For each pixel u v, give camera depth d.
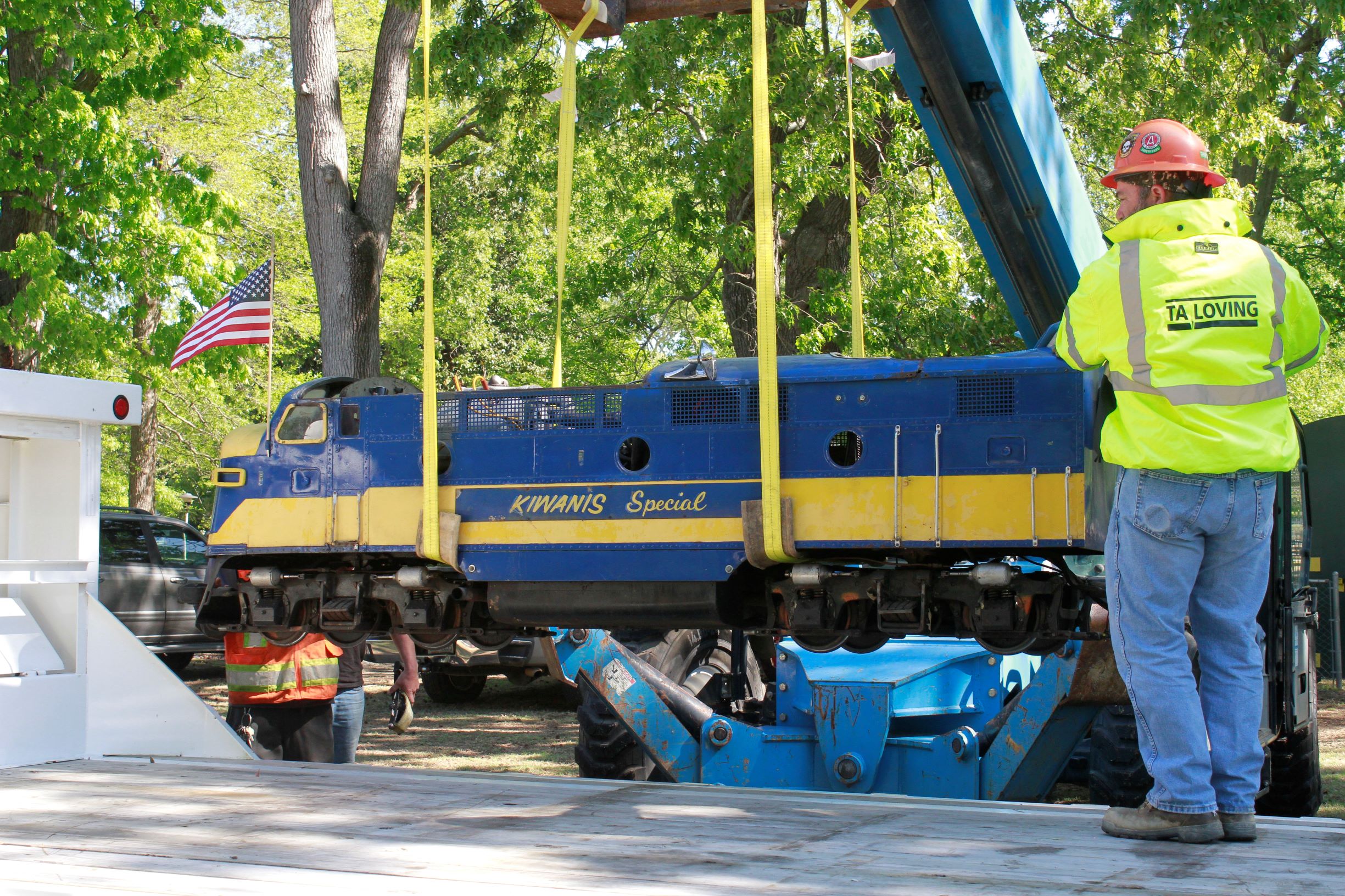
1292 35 13.73
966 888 3.00
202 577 15.88
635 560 5.11
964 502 4.76
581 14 5.20
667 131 17.64
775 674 8.39
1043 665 6.26
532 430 5.32
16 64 18.28
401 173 26.11
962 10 6.28
